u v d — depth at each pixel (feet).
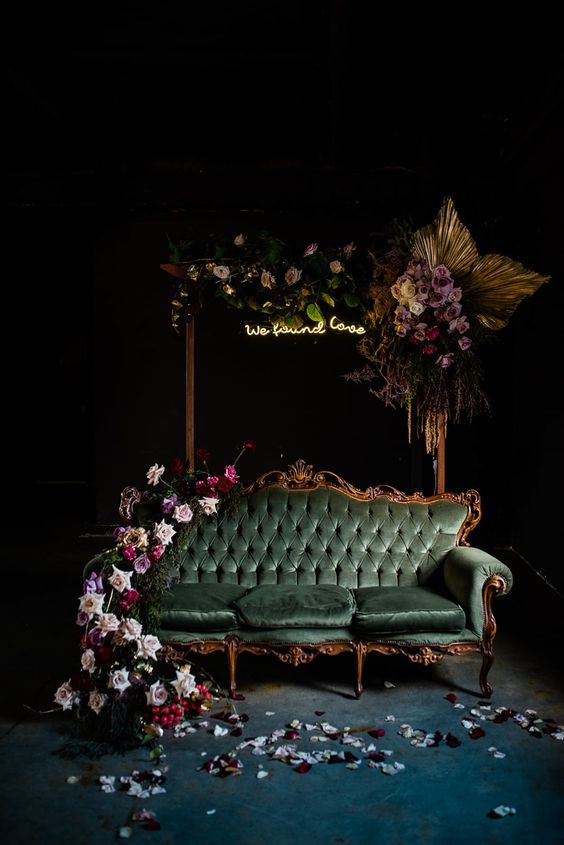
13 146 26.53
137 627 12.00
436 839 9.29
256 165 28.07
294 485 15.78
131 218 27.61
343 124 24.36
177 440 28.55
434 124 23.75
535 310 22.50
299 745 11.61
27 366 39.32
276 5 15.87
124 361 28.48
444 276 14.48
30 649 16.05
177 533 14.47
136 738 11.64
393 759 11.16
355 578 15.08
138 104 22.68
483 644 13.35
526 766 10.98
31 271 38.19
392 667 14.85
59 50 18.03
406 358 15.06
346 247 15.87
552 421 20.65
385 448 28.25
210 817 9.77
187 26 17.02
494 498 26.04
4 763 11.20
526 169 21.83
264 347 28.27
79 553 24.76
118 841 9.26
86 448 39.55
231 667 13.32
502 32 17.33
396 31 17.33
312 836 9.36
